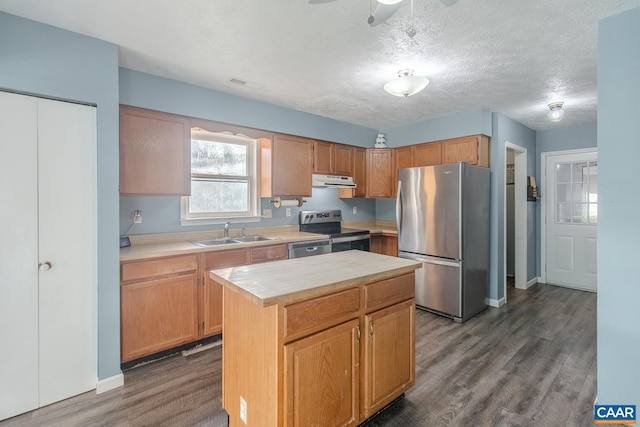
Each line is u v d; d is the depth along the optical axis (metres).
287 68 2.50
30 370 1.89
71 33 1.96
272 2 1.67
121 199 2.74
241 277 1.64
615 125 1.74
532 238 4.71
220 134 3.41
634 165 1.68
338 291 1.57
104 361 2.10
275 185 3.51
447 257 3.38
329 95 3.13
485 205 3.63
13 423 1.79
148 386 2.13
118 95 2.23
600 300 1.80
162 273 2.45
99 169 2.06
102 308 2.09
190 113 2.81
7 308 1.83
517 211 4.54
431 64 2.41
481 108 3.54
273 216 3.87
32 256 1.89
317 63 2.40
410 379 1.97
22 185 1.85
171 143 2.70
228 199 3.51
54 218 1.95
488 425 1.76
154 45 2.13
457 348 2.69
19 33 1.80
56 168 1.95
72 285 2.01
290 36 2.02
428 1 1.64
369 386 1.71
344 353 1.58
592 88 2.91
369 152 4.54
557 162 4.60
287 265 1.94
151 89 2.59
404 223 3.80
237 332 1.63
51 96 1.90
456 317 3.30
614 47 1.74
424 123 4.11
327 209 4.50
